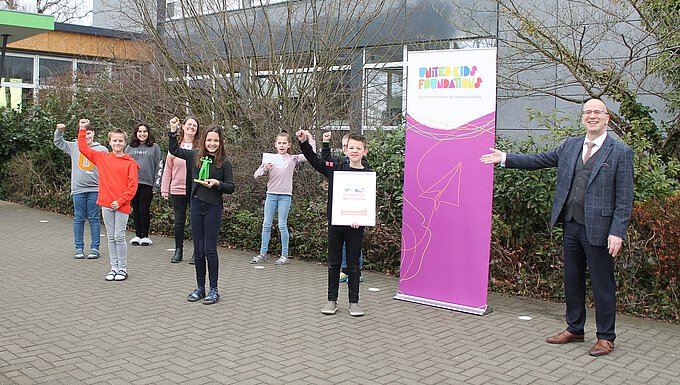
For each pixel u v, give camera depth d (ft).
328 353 17.87
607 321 18.49
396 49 44.21
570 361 17.69
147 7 43.98
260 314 21.70
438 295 23.43
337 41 39.93
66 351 17.54
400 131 30.25
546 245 24.94
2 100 55.62
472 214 22.65
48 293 23.82
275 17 41.50
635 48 33.01
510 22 34.12
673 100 30.86
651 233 22.39
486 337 19.72
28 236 36.27
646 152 30.35
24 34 54.75
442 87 23.07
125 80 46.14
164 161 36.83
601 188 18.38
